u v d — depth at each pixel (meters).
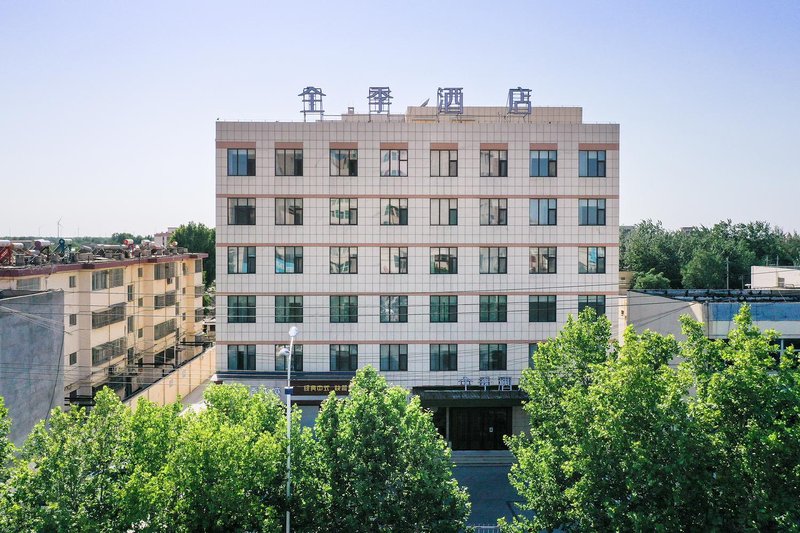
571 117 42.50
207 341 59.56
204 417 19.08
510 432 39.25
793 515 14.82
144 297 50.47
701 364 18.06
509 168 38.53
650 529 16.23
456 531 18.89
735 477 15.55
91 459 16.95
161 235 62.16
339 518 18.80
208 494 17.08
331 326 38.47
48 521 15.19
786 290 44.53
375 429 19.06
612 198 38.91
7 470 16.78
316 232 38.22
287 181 38.09
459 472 35.66
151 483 16.53
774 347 16.70
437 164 38.41
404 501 18.97
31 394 28.84
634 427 16.94
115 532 16.11
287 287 38.31
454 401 37.66
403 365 38.69
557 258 38.88
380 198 38.28
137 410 18.39
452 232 38.53
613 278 38.97
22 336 28.14
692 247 83.50
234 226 38.12
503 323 38.81
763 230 89.75
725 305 34.22
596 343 23.92
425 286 38.56
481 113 42.59
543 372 23.66
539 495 20.41
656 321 39.00
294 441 19.72
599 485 17.47
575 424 18.83
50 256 40.53
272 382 37.53
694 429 16.09
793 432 14.95
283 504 18.98
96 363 41.81
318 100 39.78
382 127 38.19
